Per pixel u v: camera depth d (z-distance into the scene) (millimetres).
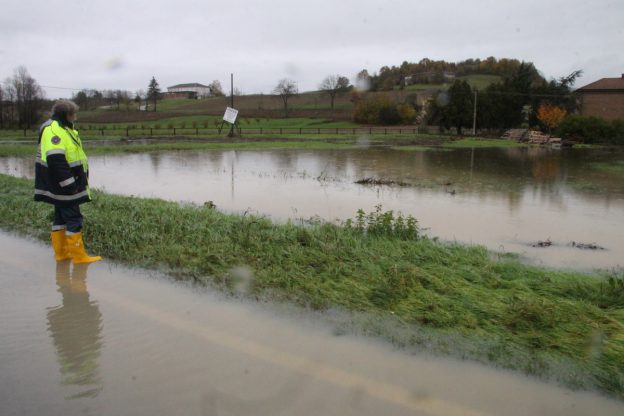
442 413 3000
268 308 4422
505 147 37688
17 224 7324
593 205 11922
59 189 5438
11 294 4699
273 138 45031
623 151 34812
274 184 14703
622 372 3418
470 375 3406
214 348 3705
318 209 10609
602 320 4219
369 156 26406
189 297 4656
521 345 3781
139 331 3965
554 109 49062
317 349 3711
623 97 54656
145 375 3330
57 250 5684
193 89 148875
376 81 95062
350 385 3258
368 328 4051
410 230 7500
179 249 5941
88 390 3148
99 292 4770
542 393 3223
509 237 8367
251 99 100875
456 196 12820
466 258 6160
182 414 2922
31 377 3287
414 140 43969
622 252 7566
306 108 88625
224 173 17625
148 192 12875
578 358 3590
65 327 4023
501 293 4844
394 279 4945
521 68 57750
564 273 5895
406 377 3367
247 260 5605
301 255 5746
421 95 76500
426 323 4137
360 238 6855
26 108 64312
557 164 23453
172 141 38562
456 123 54469
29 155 25328
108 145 32531
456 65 100625
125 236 6477
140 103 107375
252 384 3248
